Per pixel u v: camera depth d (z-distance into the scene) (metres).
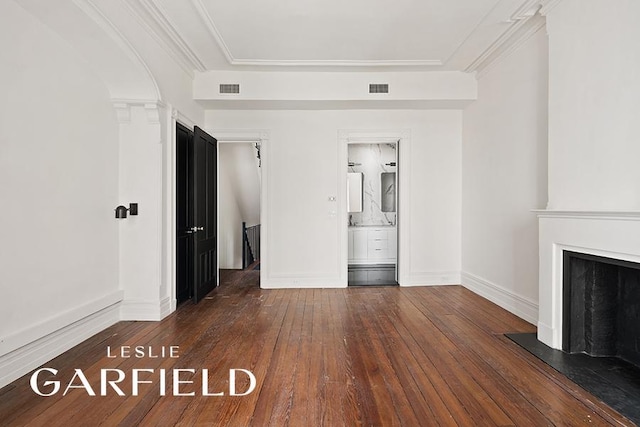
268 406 2.03
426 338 3.07
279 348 2.86
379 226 7.31
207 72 4.61
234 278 5.87
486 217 4.43
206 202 4.71
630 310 2.54
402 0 3.10
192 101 4.61
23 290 2.39
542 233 2.94
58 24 2.59
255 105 4.88
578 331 2.71
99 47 2.89
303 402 2.07
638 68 2.14
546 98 3.28
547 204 3.03
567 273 2.72
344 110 5.14
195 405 2.04
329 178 5.16
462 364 2.56
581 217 2.51
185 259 4.44
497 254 4.17
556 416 1.92
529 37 3.51
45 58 2.59
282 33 3.68
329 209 5.16
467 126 5.00
